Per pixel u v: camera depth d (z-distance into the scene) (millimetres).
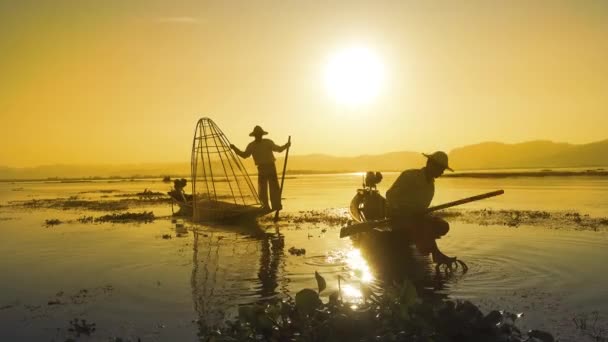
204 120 17828
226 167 17781
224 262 9109
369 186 11672
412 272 7805
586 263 8305
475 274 7617
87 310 6461
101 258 10102
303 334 4625
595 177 59031
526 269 7914
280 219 16312
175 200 19906
